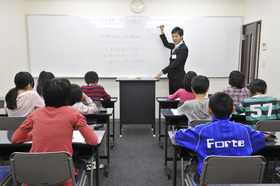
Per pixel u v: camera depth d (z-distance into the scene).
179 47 3.74
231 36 4.34
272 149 1.72
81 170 1.64
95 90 2.88
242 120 2.52
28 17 4.18
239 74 2.62
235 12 4.30
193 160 1.93
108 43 4.30
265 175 2.42
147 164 2.69
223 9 4.29
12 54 3.77
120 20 4.24
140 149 3.14
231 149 1.34
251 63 4.06
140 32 4.28
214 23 4.30
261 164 1.27
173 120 2.47
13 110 2.09
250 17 4.07
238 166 1.25
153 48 4.33
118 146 3.24
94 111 2.29
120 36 4.29
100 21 4.24
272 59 3.40
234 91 2.65
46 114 1.36
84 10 4.21
